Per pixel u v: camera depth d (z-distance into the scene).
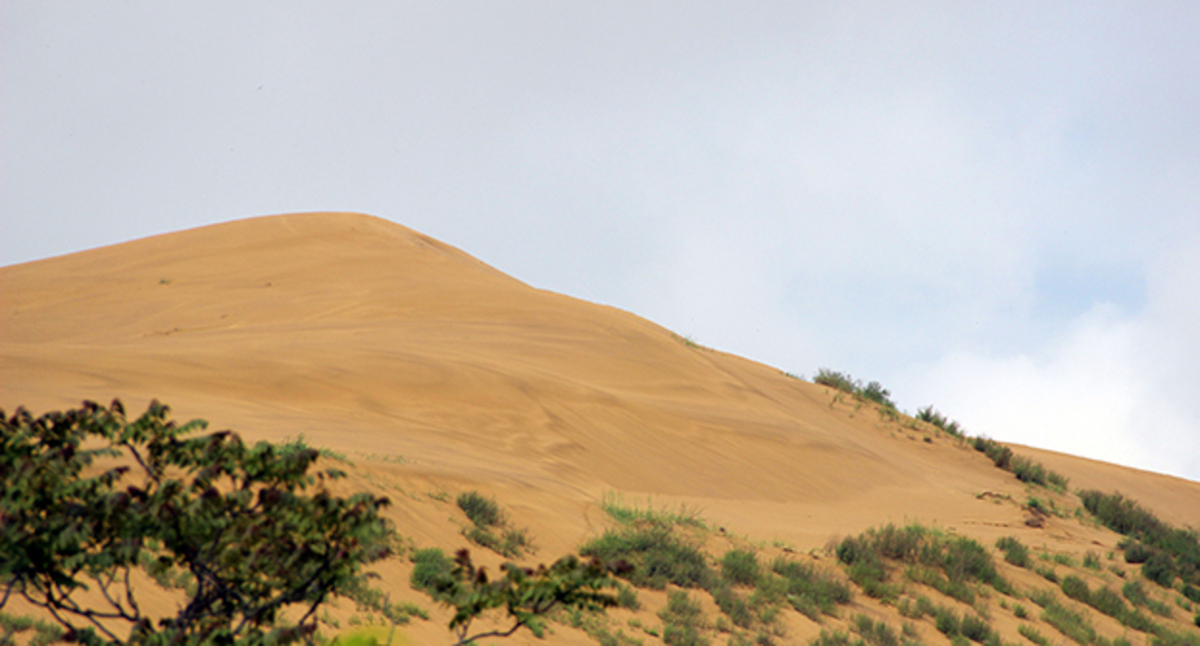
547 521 14.80
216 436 4.17
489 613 10.06
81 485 3.84
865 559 16.80
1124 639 15.74
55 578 3.81
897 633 13.36
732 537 16.91
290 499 3.97
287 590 4.28
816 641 12.14
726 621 12.15
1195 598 20.73
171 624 3.99
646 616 11.65
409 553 11.00
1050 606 16.78
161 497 3.79
